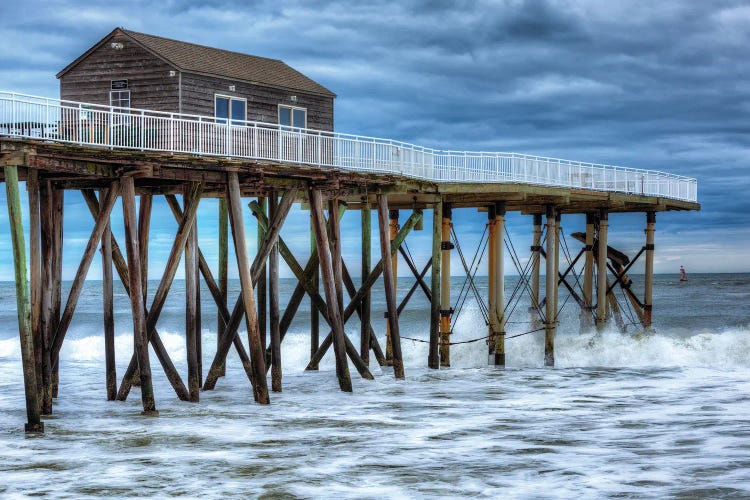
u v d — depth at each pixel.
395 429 18.66
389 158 25.70
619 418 19.98
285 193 22.78
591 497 13.65
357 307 26.44
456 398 22.80
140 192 22.33
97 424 18.98
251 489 14.07
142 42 24.03
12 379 27.14
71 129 20.84
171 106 23.73
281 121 26.20
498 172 29.00
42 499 13.59
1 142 16.97
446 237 29.25
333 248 24.69
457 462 15.77
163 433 18.11
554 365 30.30
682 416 20.20
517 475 14.88
